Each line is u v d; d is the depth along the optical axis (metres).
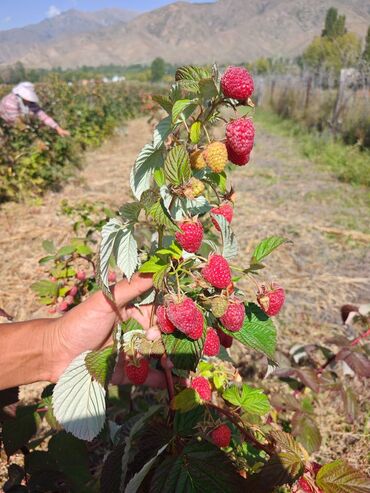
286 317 1.06
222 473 0.28
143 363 0.30
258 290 0.30
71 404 0.31
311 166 2.61
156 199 0.26
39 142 2.14
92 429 0.31
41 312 1.06
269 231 1.59
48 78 4.73
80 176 2.33
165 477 0.28
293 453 0.30
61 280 0.64
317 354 0.91
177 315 0.26
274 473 0.29
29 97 2.19
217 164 0.26
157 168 0.30
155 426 0.33
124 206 0.26
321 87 4.27
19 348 0.34
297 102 4.70
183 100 0.26
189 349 0.27
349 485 0.28
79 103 4.39
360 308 0.66
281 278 1.26
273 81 6.19
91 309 0.33
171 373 0.36
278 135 3.94
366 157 2.58
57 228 1.55
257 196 2.01
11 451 0.44
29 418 0.45
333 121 3.41
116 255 0.30
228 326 0.28
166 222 0.26
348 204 1.90
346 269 1.32
